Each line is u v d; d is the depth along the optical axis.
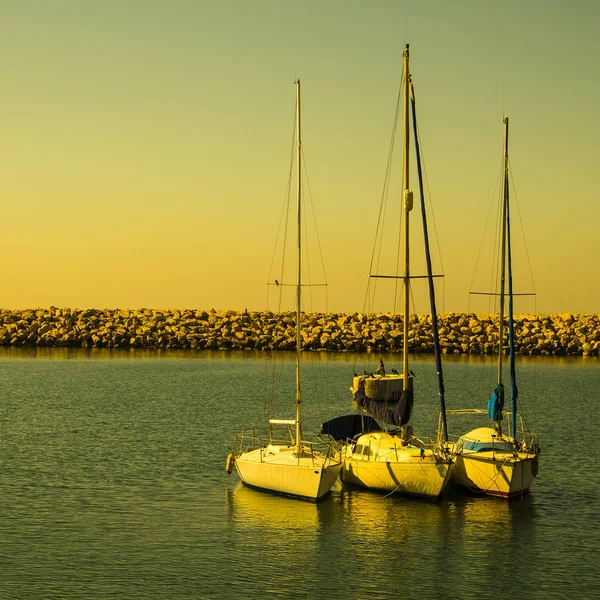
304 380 96.06
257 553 30.89
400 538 32.28
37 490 39.72
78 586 28.16
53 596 27.39
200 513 35.47
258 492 38.12
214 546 31.58
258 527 33.47
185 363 115.44
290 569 29.55
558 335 131.88
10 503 37.41
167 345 139.25
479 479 36.75
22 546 31.73
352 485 37.91
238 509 35.81
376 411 37.19
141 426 60.25
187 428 59.28
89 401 75.75
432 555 30.73
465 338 129.88
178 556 30.64
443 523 33.84
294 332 135.75
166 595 27.53
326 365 113.44
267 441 53.06
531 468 37.16
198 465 45.34
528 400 78.69
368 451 37.25
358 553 30.88
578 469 44.81
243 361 118.44
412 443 37.97
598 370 109.62
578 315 142.88
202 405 72.88
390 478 36.22
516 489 36.47
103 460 46.84
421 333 131.38
